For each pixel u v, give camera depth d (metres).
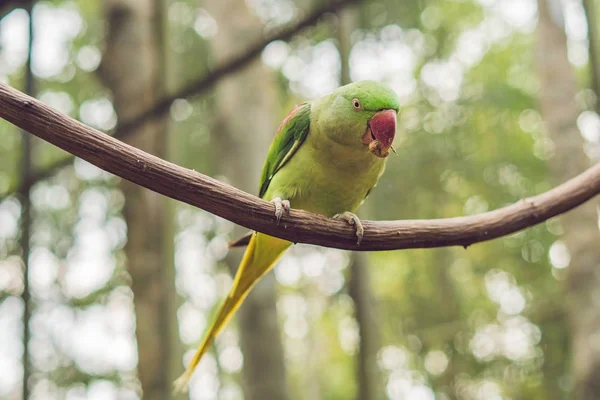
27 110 3.07
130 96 9.18
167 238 8.48
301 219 3.92
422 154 15.09
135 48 9.32
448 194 15.61
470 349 17.03
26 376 7.61
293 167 4.71
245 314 9.66
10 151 13.12
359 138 4.34
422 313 17.33
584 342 10.38
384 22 11.57
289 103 15.12
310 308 21.66
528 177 15.69
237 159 10.29
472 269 17.12
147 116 7.65
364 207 9.43
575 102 11.34
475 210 16.27
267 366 9.42
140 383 8.03
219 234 15.96
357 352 8.04
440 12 14.38
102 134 3.23
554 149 11.28
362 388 7.81
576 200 4.46
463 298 17.56
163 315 8.16
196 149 14.34
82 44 13.70
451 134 15.37
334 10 6.49
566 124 11.20
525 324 16.72
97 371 14.26
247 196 3.64
